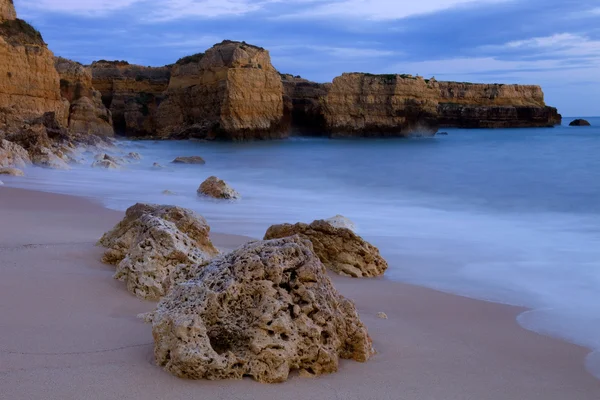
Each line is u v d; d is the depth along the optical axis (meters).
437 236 13.28
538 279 9.77
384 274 9.86
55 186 19.08
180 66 60.31
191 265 6.64
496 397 5.13
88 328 5.95
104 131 48.97
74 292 7.07
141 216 8.67
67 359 5.16
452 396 5.05
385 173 27.55
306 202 18.80
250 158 36.91
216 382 4.93
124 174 24.56
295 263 5.63
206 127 55.22
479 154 37.28
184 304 5.31
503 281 9.61
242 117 54.69
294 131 63.44
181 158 31.48
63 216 12.80
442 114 99.44
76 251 8.98
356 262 9.68
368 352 5.77
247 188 22.56
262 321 5.17
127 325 6.10
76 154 29.06
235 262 5.50
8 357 5.12
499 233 13.88
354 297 8.30
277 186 23.36
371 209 17.70
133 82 63.81
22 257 8.49
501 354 6.29
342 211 16.95
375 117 61.97
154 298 7.11
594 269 10.44
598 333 7.23
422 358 5.93
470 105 102.12
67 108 44.69
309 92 65.62
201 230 8.70
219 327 5.22
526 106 104.31
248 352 5.11
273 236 10.29
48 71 37.25
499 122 100.56
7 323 5.91
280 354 5.08
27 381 4.68
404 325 7.07
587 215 16.73
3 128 30.55
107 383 4.75
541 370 5.92
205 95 57.09
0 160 21.64
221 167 30.70
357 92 61.94
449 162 32.25
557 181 23.59
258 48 57.75
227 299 5.27
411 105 62.44
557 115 110.69
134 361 5.21
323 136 62.91
